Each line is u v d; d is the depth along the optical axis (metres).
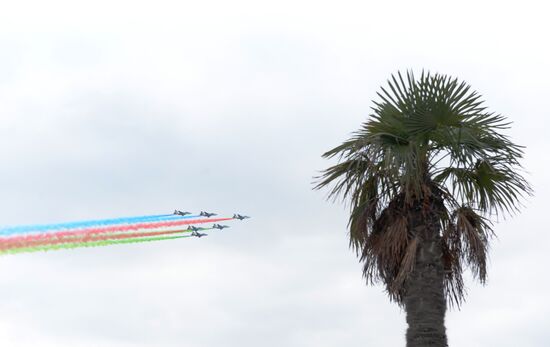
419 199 13.45
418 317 12.73
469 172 14.02
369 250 13.90
